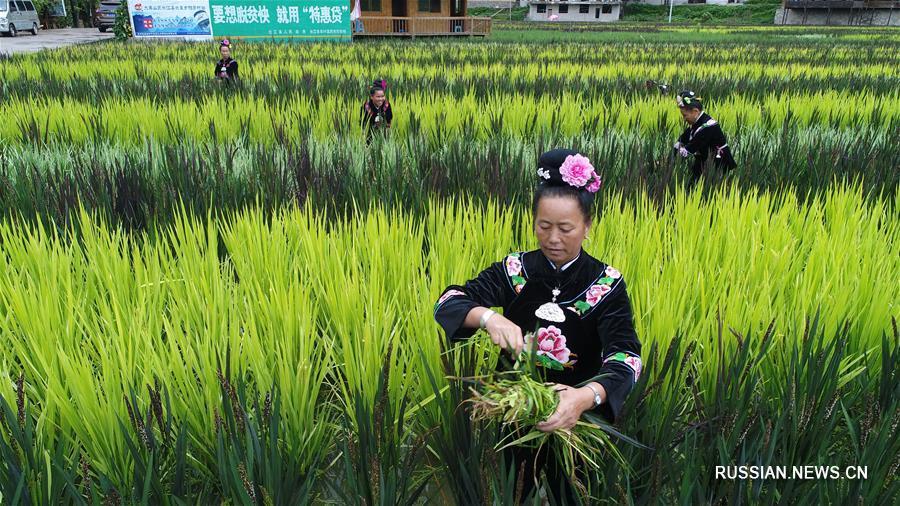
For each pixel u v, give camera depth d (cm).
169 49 2205
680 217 448
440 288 340
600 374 188
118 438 240
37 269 374
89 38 3684
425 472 269
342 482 266
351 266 376
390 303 325
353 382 278
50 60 1792
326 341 306
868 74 1611
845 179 564
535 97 1120
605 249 392
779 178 618
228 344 277
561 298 197
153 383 260
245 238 420
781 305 324
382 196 530
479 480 221
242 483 204
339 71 1574
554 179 183
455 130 845
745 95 1114
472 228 420
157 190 527
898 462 219
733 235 402
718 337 247
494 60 1967
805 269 359
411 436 278
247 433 218
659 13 8406
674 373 256
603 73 1592
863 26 6425
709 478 228
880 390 263
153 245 452
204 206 506
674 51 2508
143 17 2691
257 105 964
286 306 304
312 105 987
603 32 4731
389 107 804
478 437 237
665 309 288
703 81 1314
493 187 531
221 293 317
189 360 264
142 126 850
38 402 276
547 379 213
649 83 975
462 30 3588
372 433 238
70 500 223
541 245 190
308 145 709
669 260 373
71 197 494
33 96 1087
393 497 212
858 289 334
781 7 7444
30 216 480
